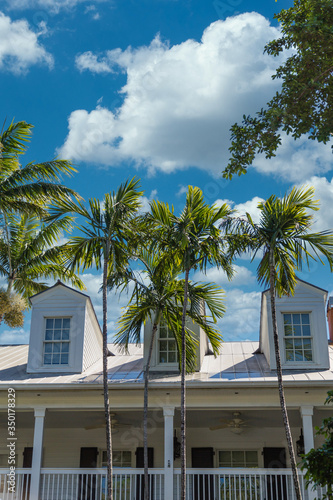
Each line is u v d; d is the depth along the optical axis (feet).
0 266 69.51
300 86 35.06
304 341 53.72
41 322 56.75
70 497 54.90
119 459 58.18
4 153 64.13
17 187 61.26
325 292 54.34
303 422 47.85
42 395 50.83
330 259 44.01
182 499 41.65
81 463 57.31
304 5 36.78
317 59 35.01
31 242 69.56
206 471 47.85
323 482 31.17
